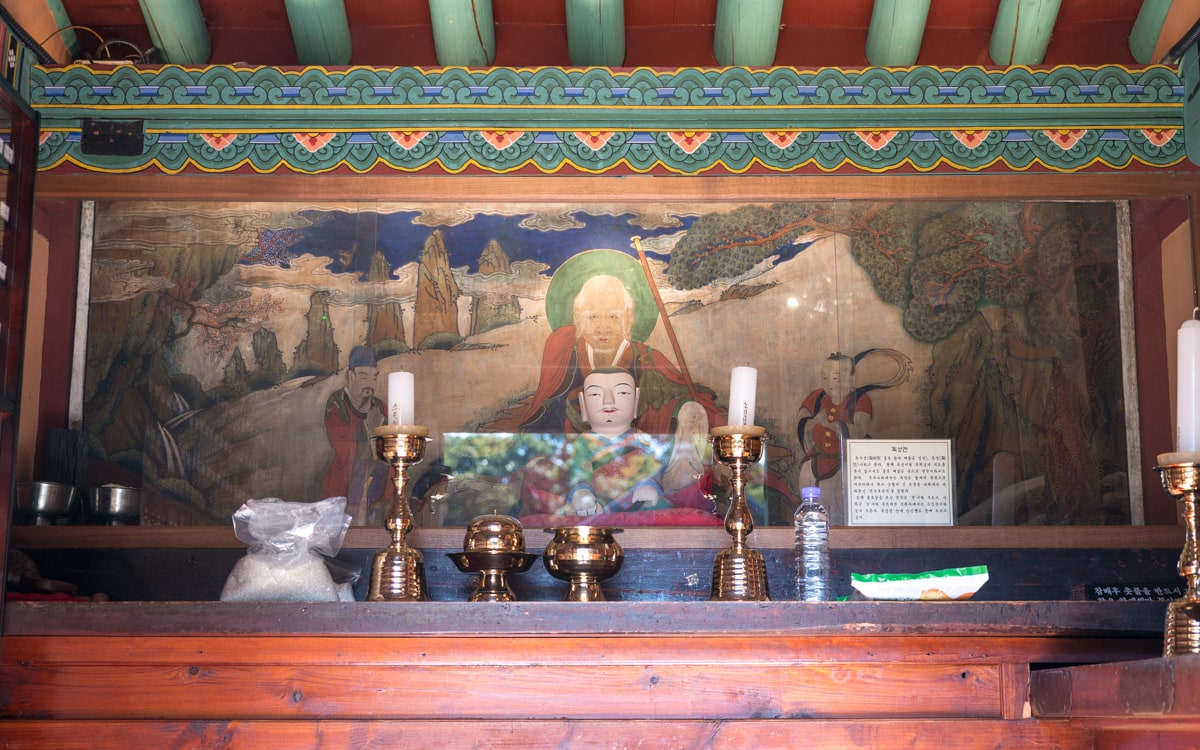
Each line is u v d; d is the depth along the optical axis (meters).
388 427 2.59
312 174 3.06
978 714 2.23
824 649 2.22
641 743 2.19
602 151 3.08
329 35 3.12
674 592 2.86
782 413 3.00
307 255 3.05
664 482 2.97
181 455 2.95
